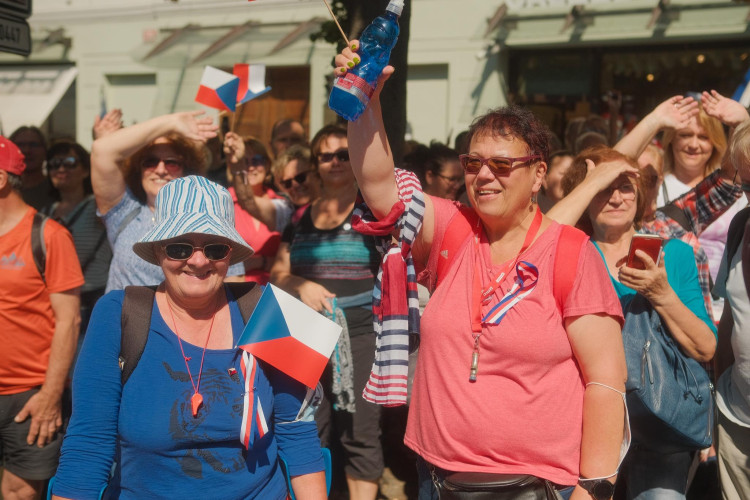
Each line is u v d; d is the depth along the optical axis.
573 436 2.42
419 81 11.72
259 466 2.46
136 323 2.43
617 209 3.35
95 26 13.75
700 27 10.02
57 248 3.94
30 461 3.96
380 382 2.56
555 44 10.88
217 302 2.56
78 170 5.34
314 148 4.68
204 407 2.39
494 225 2.54
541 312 2.41
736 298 3.18
